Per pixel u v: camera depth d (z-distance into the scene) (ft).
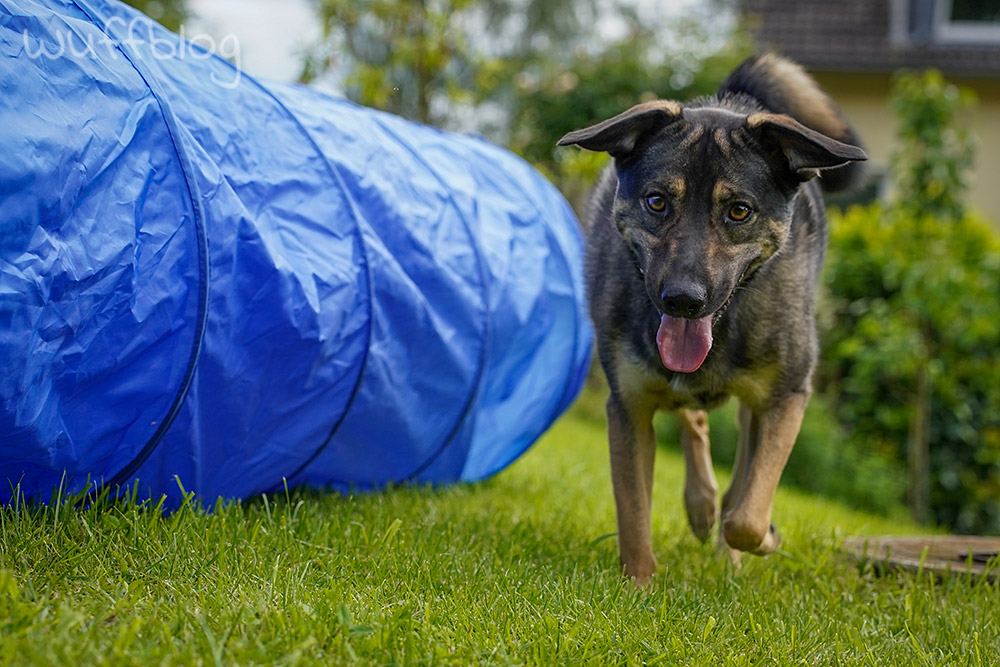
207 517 9.62
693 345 10.19
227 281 9.86
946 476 28.27
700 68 35.01
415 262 12.64
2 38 8.06
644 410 11.31
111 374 9.04
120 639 6.32
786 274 11.11
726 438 29.09
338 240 11.38
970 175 41.78
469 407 14.12
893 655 8.91
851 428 29.96
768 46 41.73
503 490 16.08
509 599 8.80
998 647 9.37
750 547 10.75
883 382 28.84
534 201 16.56
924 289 25.90
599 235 12.21
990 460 27.78
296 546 9.55
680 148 10.22
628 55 35.35
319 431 11.75
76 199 8.29
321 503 12.41
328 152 11.89
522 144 35.99
